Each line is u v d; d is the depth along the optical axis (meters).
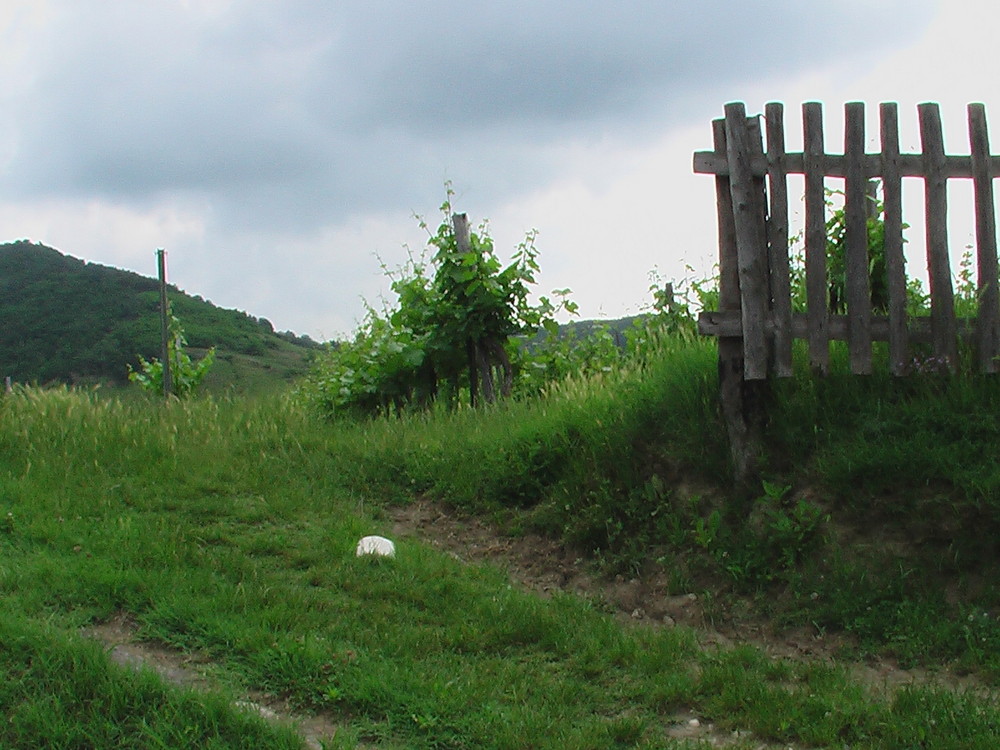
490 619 5.82
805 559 6.20
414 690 4.64
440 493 8.49
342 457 9.17
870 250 7.73
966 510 5.84
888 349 6.88
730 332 6.82
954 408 6.49
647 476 7.30
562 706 4.72
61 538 6.28
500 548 7.49
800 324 6.72
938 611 5.58
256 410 10.48
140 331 59.28
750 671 5.24
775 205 6.68
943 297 6.68
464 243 11.46
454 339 11.54
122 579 5.49
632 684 5.07
